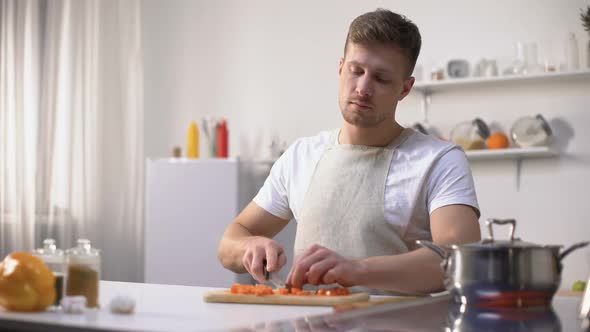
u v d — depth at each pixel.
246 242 1.69
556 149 3.82
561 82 3.83
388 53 1.66
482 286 1.06
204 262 3.96
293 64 4.40
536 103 3.87
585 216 3.76
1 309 1.07
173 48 4.65
